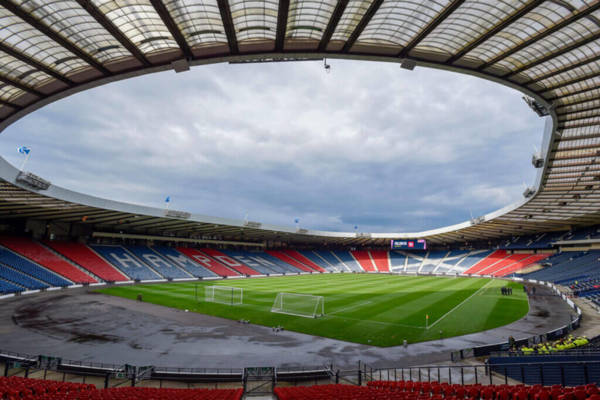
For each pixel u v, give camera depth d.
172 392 12.34
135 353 20.14
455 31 15.66
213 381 16.73
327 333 25.20
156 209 55.38
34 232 56.25
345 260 109.00
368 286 56.59
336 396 10.63
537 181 42.38
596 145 31.02
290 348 21.62
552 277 58.50
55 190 38.09
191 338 23.48
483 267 84.19
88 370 17.08
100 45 15.44
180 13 13.85
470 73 19.23
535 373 15.02
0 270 43.12
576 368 13.68
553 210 55.88
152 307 34.50
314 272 92.69
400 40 16.44
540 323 28.72
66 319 28.36
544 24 15.09
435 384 12.90
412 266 100.25
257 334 24.77
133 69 17.23
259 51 16.67
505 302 39.47
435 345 22.41
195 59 16.75
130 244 71.00
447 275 85.75
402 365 18.86
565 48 16.86
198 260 75.69
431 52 17.42
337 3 13.18
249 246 98.62
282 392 13.02
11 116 20.06
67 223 61.03
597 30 15.48
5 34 14.17
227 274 72.75
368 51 17.03
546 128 31.88
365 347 21.95
